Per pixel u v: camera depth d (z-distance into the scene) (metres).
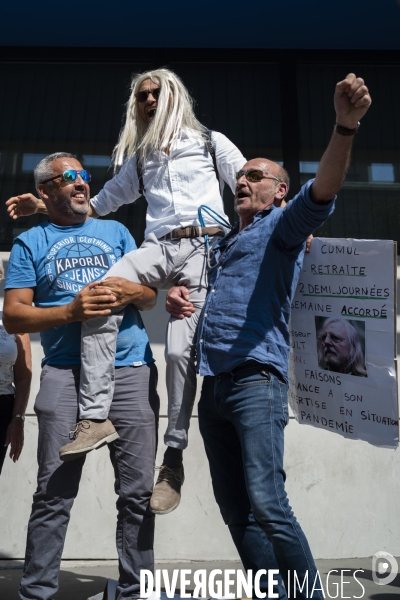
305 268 3.01
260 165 2.87
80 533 4.39
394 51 5.60
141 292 2.90
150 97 3.17
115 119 5.47
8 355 3.40
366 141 5.45
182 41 5.51
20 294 2.98
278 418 2.59
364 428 2.83
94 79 5.54
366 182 5.37
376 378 2.77
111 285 2.81
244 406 2.59
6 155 5.36
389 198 5.35
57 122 5.45
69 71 5.55
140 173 3.19
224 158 3.10
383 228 5.30
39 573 2.75
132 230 5.20
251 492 2.51
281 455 2.57
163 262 2.96
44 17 5.26
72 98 5.50
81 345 2.85
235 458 2.89
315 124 5.48
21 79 5.52
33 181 5.34
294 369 3.12
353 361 2.85
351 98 2.27
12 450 3.44
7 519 4.39
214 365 2.68
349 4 5.14
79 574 4.05
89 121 5.46
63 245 3.05
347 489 4.55
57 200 3.08
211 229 2.97
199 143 3.11
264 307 2.67
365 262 2.80
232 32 5.42
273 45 5.55
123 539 2.86
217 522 4.46
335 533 4.49
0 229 5.20
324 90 5.54
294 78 5.54
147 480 2.87
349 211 5.31
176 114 3.10
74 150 5.40
